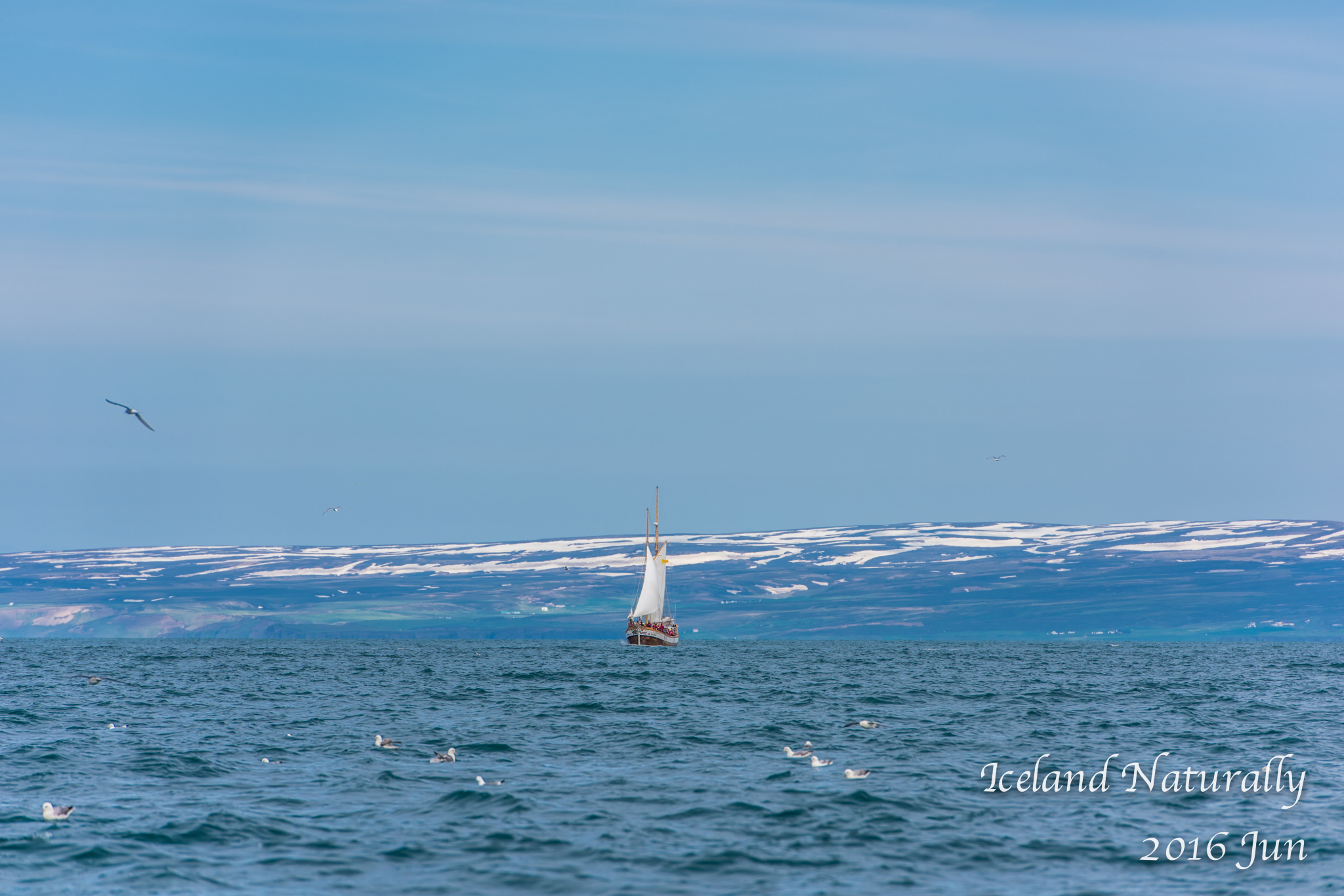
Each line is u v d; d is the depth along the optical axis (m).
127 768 102.38
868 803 87.69
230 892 64.81
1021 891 66.00
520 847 74.06
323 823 80.25
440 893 64.69
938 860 72.06
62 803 86.69
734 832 78.31
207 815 81.94
